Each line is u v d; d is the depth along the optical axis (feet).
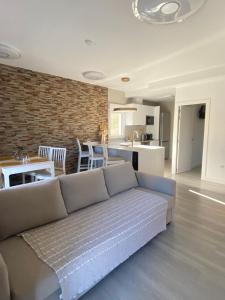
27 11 7.25
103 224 6.06
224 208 10.47
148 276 5.77
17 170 9.42
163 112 25.99
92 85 18.57
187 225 8.67
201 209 10.33
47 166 10.41
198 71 14.20
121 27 8.34
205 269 6.04
